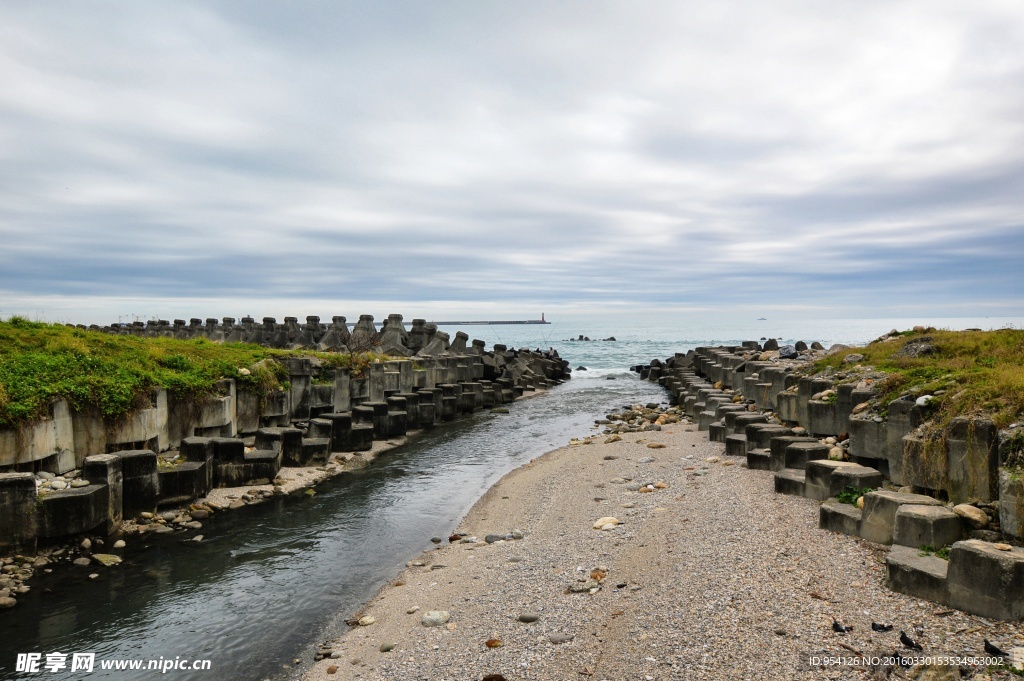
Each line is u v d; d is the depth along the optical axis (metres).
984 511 8.82
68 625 9.65
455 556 11.97
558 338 165.12
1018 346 14.24
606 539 11.54
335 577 11.49
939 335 17.20
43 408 13.16
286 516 15.01
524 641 8.06
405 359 30.39
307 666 8.42
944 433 9.70
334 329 43.69
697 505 12.62
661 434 22.91
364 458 21.03
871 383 14.00
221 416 18.34
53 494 12.05
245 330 42.38
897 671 6.39
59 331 17.52
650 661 7.14
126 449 15.13
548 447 23.59
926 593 7.65
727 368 31.45
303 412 23.12
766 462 14.69
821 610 7.65
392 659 8.02
